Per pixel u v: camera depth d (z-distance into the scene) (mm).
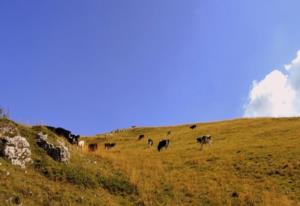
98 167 39562
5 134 33469
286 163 49812
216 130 84188
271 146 59312
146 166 45625
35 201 29000
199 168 49844
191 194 39969
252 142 64812
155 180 41375
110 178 37812
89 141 90750
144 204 35906
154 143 80062
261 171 48188
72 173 35250
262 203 39344
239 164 51156
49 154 35938
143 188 38438
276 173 47406
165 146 67688
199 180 44156
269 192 41750
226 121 99938
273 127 77312
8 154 32406
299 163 49250
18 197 28016
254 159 52750
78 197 32062
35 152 35312
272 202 39562
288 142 60969
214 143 69062
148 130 103125
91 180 35875
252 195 40812
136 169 43188
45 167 34125
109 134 100438
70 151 39938
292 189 43125
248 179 45719
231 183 43906
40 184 31391
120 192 36594
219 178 45312
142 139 87875
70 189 32938
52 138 37969
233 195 40656
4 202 26969
